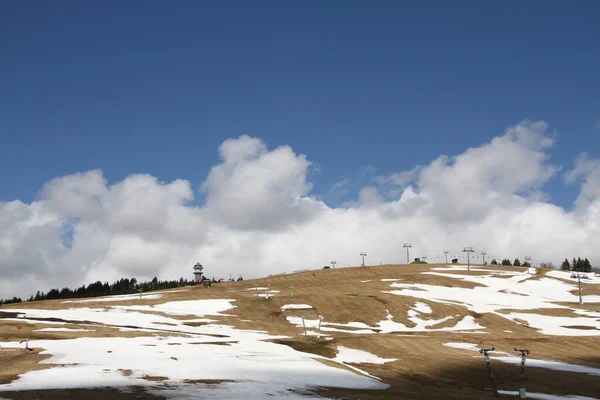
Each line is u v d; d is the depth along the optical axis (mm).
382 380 47344
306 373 44688
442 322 99312
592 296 145375
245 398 32406
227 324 89188
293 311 103750
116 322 82750
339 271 195500
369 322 98312
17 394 30719
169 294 129000
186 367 43094
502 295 140875
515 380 49719
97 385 34250
